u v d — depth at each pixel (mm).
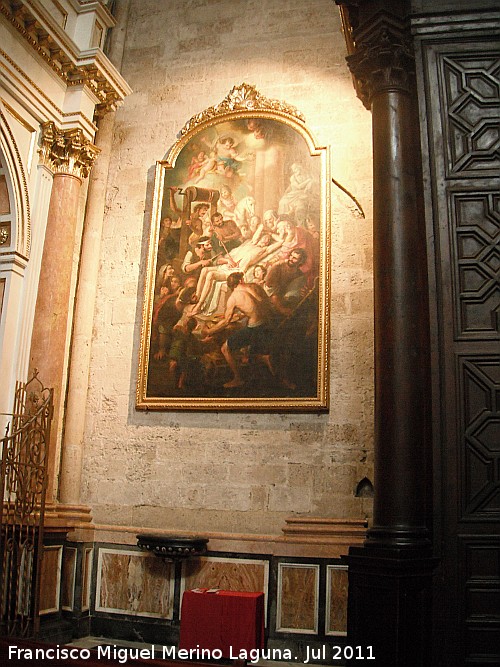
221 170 8906
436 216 5594
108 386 8695
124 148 9555
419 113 5848
